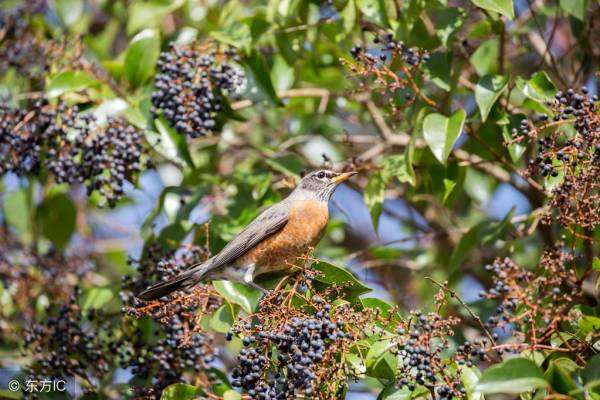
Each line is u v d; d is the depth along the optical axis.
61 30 14.33
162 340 10.76
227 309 10.40
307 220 12.01
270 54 13.59
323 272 9.77
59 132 11.67
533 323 8.73
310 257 9.77
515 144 10.81
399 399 8.88
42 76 12.83
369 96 13.77
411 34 11.58
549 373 7.90
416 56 10.63
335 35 12.64
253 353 8.79
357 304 9.52
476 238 11.99
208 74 11.53
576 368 8.42
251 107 15.08
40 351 11.78
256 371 8.76
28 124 11.95
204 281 11.43
